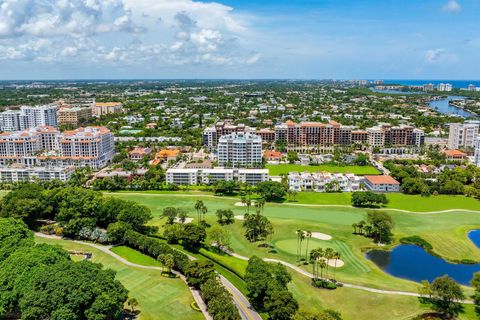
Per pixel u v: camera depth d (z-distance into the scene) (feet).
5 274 501.97
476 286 541.75
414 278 630.33
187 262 614.34
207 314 514.68
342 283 599.98
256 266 560.61
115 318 483.51
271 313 488.85
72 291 458.09
